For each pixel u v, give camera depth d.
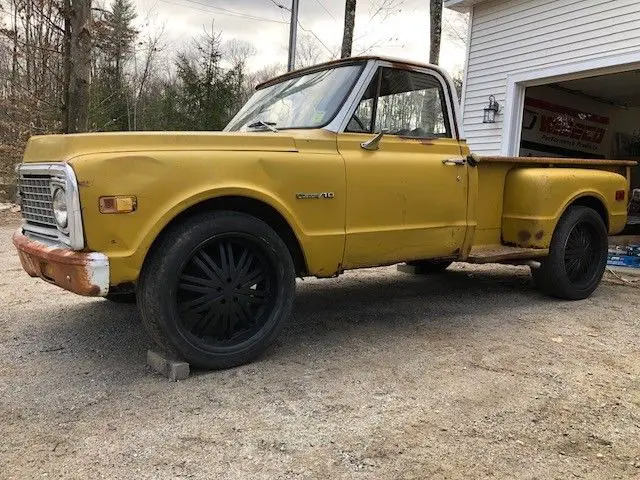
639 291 6.07
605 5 9.18
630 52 8.87
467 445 2.63
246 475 2.35
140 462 2.43
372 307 5.04
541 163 5.38
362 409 2.96
